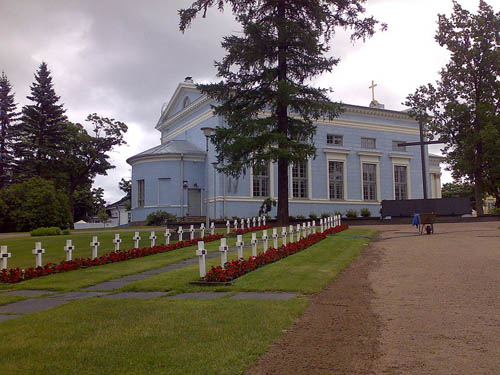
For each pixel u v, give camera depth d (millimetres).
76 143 55125
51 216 37656
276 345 6016
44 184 39188
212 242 21328
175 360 5449
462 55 34938
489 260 12227
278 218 26750
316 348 5855
